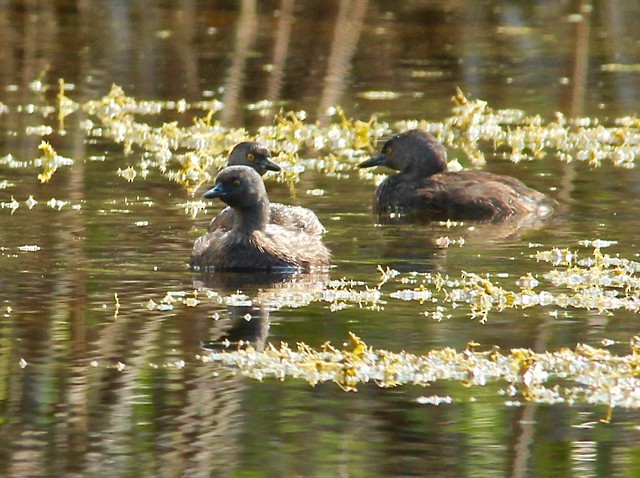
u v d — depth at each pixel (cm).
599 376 1073
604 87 2783
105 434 952
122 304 1295
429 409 1005
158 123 2414
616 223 1688
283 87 2786
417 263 1492
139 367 1095
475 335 1189
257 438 944
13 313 1254
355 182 1997
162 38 3338
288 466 896
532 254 1527
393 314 1261
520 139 2269
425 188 1816
